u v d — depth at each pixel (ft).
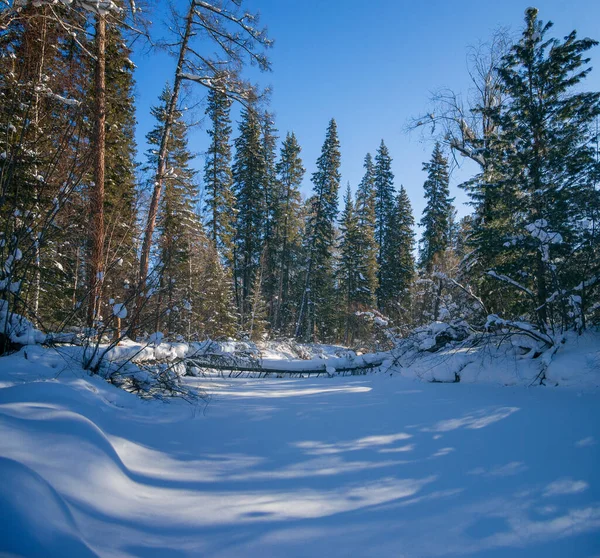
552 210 30.99
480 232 38.42
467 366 27.04
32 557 5.98
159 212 48.44
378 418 17.76
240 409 19.35
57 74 20.84
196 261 54.90
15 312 21.52
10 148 19.02
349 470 11.84
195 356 27.91
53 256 31.99
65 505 7.63
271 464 12.31
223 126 77.92
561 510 9.14
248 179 90.79
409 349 34.86
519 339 27.63
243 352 38.70
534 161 33.96
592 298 26.45
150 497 9.71
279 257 102.68
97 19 28.07
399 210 103.55
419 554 7.61
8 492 6.82
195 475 11.33
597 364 21.44
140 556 7.09
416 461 12.50
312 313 100.07
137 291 20.39
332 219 95.30
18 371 16.37
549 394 20.56
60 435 10.11
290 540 7.98
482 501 9.74
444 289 45.47
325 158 94.12
